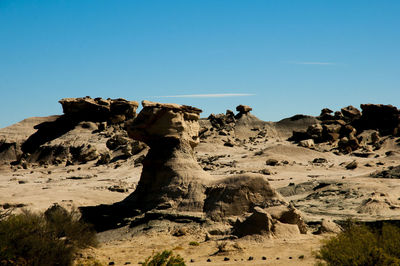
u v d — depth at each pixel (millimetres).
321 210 49406
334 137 139000
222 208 39750
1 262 20016
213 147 138375
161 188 45312
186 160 46625
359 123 150500
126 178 97125
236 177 42094
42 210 50062
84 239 29188
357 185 59219
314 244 29500
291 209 34938
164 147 47750
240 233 33156
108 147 140125
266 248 28969
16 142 162875
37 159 151000
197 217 39594
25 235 21891
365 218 41688
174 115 47938
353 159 113875
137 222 42094
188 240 34969
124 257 28766
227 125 174875
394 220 37188
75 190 73500
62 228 27500
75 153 144875
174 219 40531
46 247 22250
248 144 150500
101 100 171875
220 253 28047
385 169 78125
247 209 39469
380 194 49469
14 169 134375
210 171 99625
